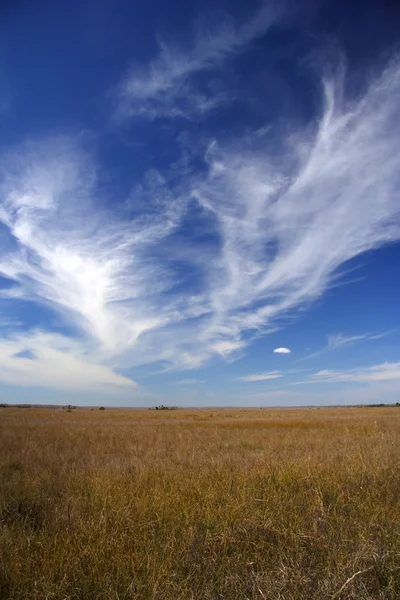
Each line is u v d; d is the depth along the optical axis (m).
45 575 3.96
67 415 47.53
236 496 6.50
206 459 10.77
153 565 4.12
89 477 8.13
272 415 48.19
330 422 28.92
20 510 6.39
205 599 3.68
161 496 6.33
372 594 3.73
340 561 4.16
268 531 5.06
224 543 4.68
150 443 15.89
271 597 3.63
